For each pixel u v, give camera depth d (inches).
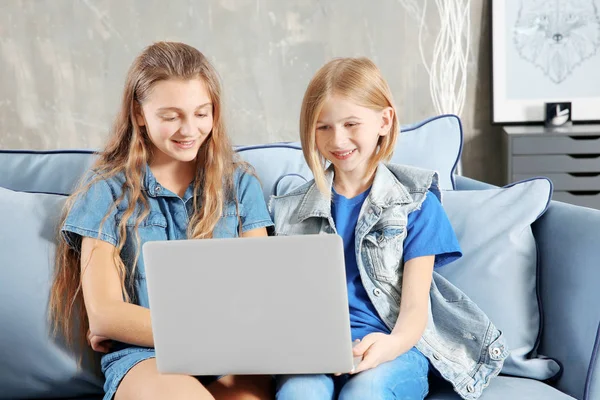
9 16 144.8
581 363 58.5
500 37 137.6
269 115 146.8
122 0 143.4
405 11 141.6
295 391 50.3
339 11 142.8
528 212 65.3
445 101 138.9
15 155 71.5
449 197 67.9
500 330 61.6
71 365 60.2
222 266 47.7
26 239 60.9
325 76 61.3
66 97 147.2
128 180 63.5
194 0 143.3
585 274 60.2
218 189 64.3
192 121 61.5
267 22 143.7
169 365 50.6
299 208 65.0
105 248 60.9
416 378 55.4
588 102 137.0
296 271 47.3
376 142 64.0
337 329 48.1
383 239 61.9
